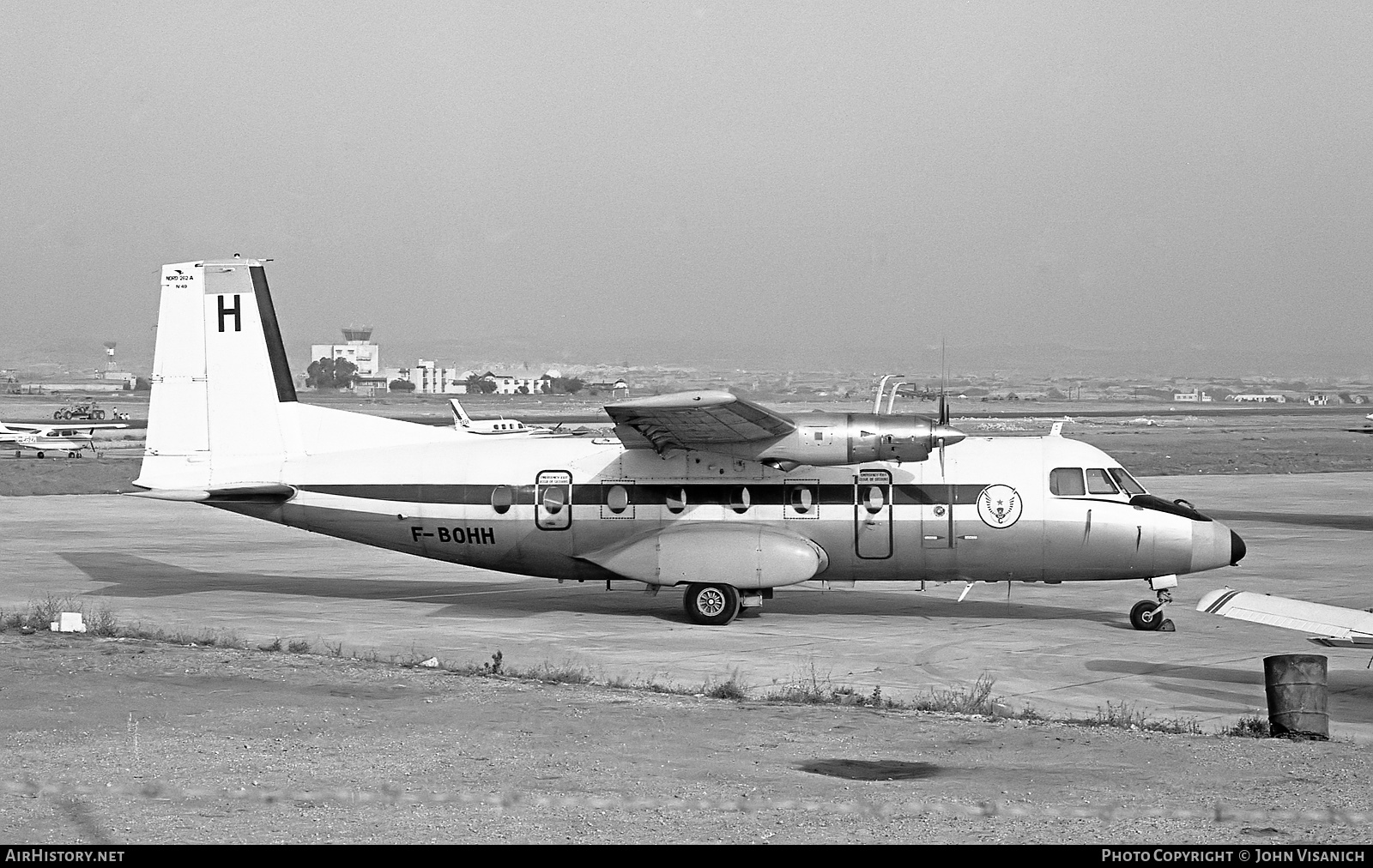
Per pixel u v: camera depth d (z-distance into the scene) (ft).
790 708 65.82
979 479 100.22
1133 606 110.73
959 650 89.15
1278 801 47.32
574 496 103.55
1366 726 65.00
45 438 368.27
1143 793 48.55
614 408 87.92
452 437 110.22
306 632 94.63
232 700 65.67
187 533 178.09
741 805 46.50
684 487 102.27
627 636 94.79
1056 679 78.84
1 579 127.95
